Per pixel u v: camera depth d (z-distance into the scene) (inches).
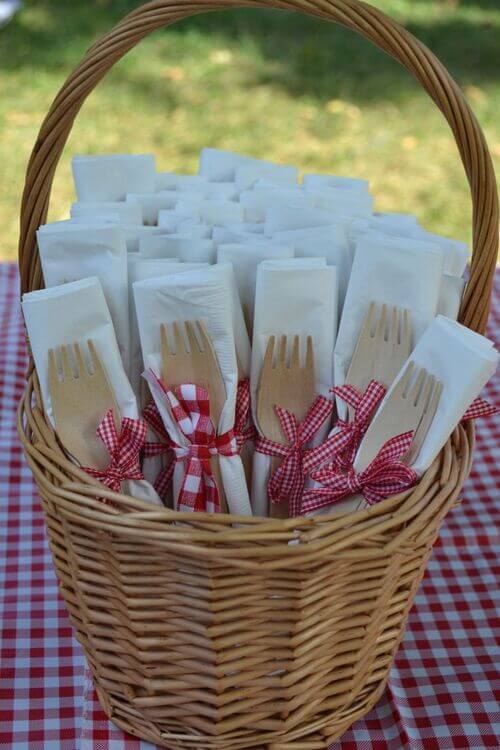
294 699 27.9
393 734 31.3
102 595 27.1
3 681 33.7
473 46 146.9
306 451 31.0
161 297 29.7
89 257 31.4
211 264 34.4
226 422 30.4
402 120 126.0
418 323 30.8
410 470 27.9
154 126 121.0
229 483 30.7
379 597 27.0
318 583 25.5
